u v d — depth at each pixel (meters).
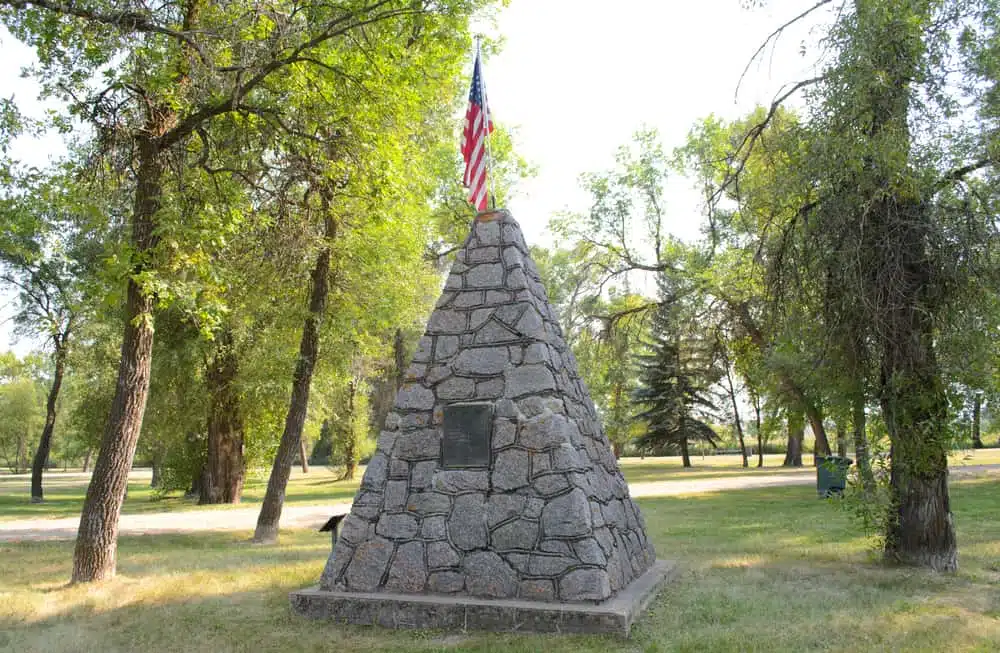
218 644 6.44
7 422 66.75
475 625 6.56
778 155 10.51
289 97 10.89
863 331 8.77
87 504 9.61
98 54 9.51
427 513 7.27
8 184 9.68
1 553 13.01
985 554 9.66
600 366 26.36
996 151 8.08
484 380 7.55
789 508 16.80
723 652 5.73
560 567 6.68
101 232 11.04
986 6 8.33
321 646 6.28
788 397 18.88
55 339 26.95
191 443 26.23
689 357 44.97
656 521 14.86
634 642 6.02
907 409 8.61
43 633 7.01
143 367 9.97
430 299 23.52
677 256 23.33
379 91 10.98
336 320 15.24
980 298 8.23
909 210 8.46
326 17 10.85
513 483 7.08
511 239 8.12
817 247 8.98
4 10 9.44
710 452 61.72
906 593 7.65
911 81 8.55
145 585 9.13
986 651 5.59
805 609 7.04
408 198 13.08
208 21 10.68
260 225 12.41
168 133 10.21
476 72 8.91
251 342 20.42
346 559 7.43
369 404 43.97
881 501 8.91
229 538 15.00
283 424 24.20
